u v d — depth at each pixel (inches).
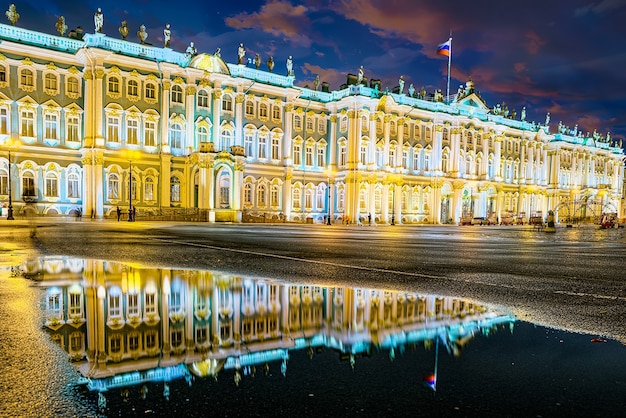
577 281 342.0
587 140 3703.3
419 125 2677.2
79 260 432.1
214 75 2042.3
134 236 813.2
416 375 113.4
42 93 1729.8
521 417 89.3
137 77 1884.8
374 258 498.0
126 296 240.4
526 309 225.3
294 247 635.5
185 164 1998.0
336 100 2458.2
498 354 135.2
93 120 1784.0
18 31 1694.1
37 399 102.5
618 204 4072.3
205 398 97.7
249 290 266.8
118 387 105.3
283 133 2321.6
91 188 1784.0
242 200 2063.2
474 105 2994.6
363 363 122.3
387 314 196.2
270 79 2287.2
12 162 1673.2
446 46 2753.4
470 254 583.5
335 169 2482.8
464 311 211.6
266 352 134.1
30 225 1005.8
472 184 2881.4
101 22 1806.1
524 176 3253.0
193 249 568.4
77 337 154.3
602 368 123.6
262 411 91.0
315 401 95.7
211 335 154.3
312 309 206.2
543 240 1010.1
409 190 2632.9
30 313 195.0
